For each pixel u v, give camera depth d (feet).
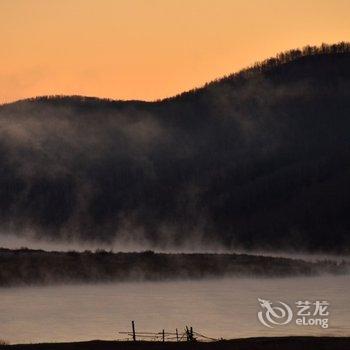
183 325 474.90
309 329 455.22
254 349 351.25
